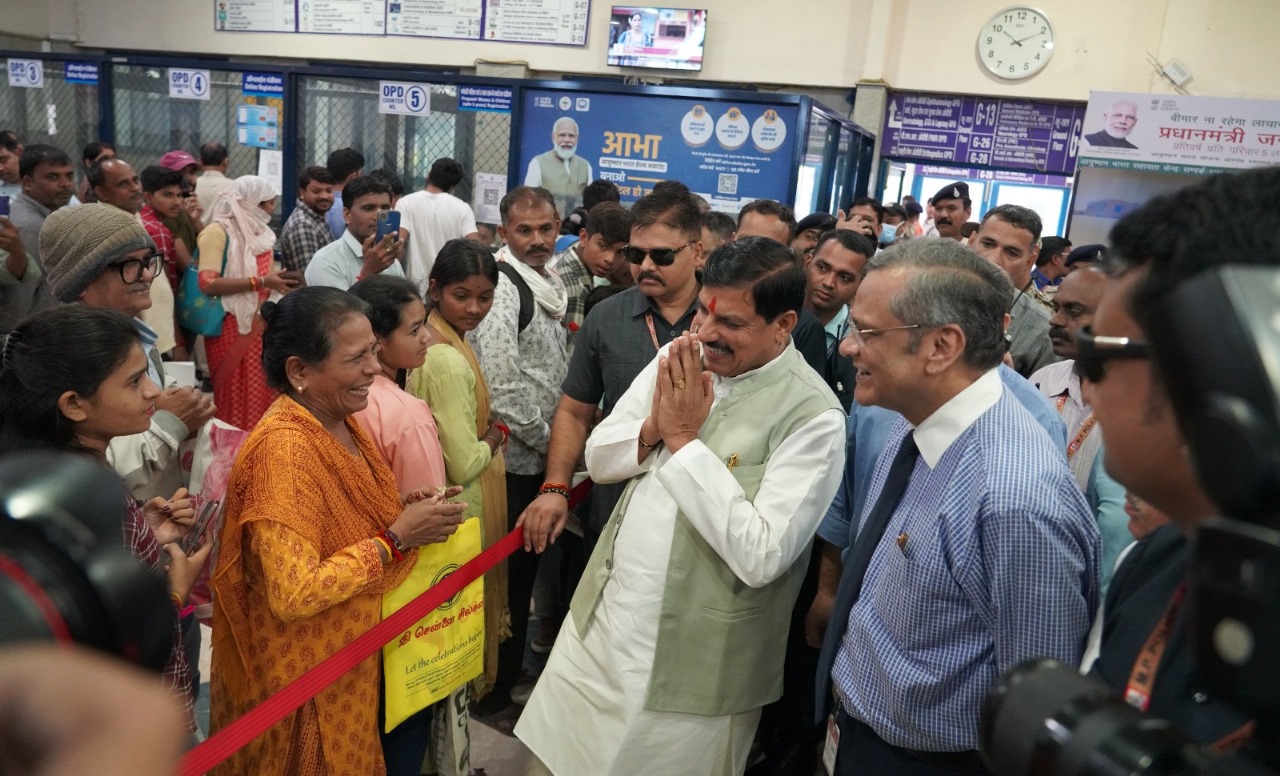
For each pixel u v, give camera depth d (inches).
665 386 66.6
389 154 230.7
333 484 65.1
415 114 225.0
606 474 75.8
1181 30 282.2
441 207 194.7
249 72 232.7
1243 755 17.9
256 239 174.6
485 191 226.7
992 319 51.4
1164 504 24.1
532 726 76.4
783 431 68.2
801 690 87.4
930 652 51.3
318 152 235.6
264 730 60.4
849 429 78.8
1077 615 47.1
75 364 53.8
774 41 311.3
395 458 76.7
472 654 78.0
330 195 193.5
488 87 218.1
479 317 92.0
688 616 68.4
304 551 61.2
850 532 71.2
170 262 189.2
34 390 54.1
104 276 75.9
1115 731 19.5
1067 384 88.6
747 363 69.7
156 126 248.2
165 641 16.2
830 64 308.8
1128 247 24.0
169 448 71.9
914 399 53.2
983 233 128.6
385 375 81.3
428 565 72.2
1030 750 20.7
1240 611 15.3
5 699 11.3
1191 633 16.8
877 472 63.8
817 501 66.8
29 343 54.2
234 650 66.9
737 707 69.7
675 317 94.5
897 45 307.4
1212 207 22.3
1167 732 19.6
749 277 66.4
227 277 169.2
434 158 229.1
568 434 93.2
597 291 121.1
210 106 241.0
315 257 160.2
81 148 259.6
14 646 12.8
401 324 78.4
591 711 71.8
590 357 95.6
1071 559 46.9
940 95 310.2
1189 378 16.9
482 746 98.9
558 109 214.7
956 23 301.9
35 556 14.6
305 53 347.3
